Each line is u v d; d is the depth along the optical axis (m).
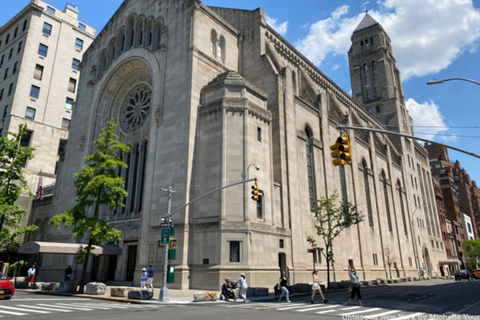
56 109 58.81
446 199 120.44
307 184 38.62
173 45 36.03
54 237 42.41
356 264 44.59
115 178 27.52
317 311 15.82
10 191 31.06
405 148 76.06
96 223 26.06
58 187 45.78
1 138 31.16
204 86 33.50
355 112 60.12
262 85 38.06
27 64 56.56
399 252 58.62
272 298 22.28
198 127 31.92
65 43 62.59
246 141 30.56
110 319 12.58
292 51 49.06
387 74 83.50
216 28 38.12
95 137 42.22
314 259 36.72
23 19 60.97
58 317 12.92
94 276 36.66
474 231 143.00
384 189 60.25
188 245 28.73
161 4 39.34
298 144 38.75
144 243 31.38
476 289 32.59
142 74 41.16
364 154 55.06
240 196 28.94
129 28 43.09
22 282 31.55
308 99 46.38
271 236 30.77
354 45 90.75
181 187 30.03
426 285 40.81
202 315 14.09
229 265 27.06
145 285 28.08
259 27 40.75
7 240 29.80
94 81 45.31
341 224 34.31
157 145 33.50
